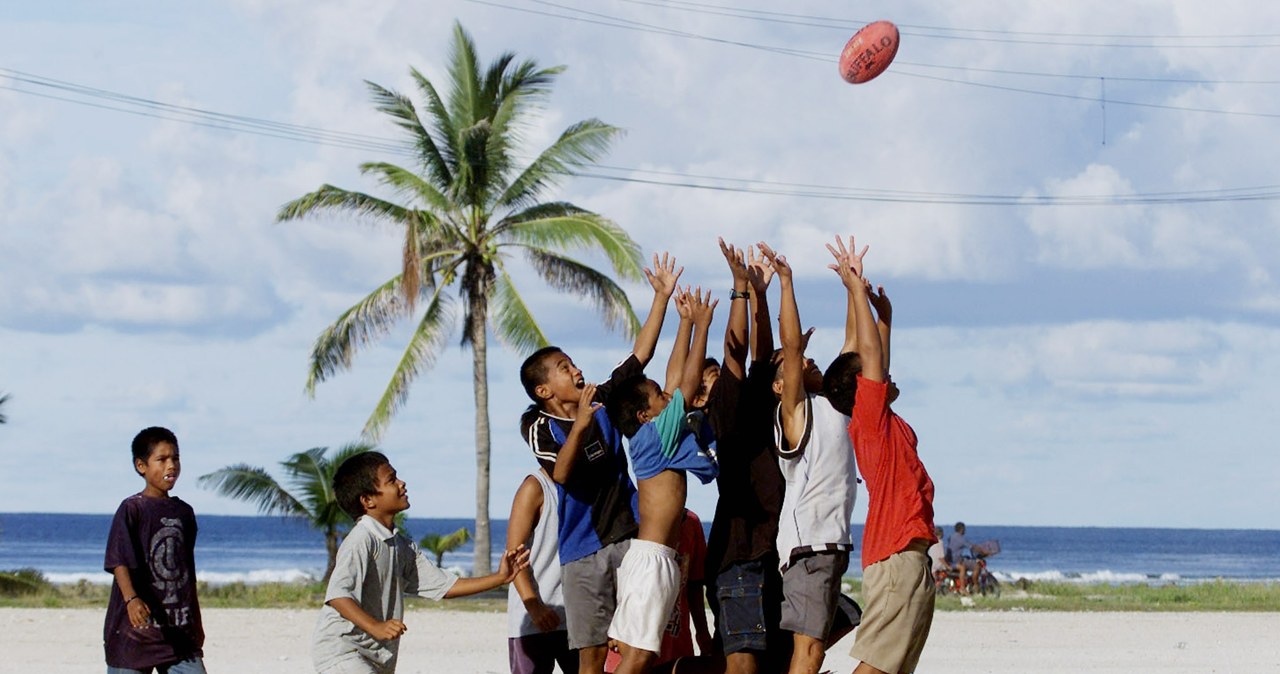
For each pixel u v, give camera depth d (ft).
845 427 27.78
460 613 82.02
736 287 28.58
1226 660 53.78
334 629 26.18
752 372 28.63
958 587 105.91
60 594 97.71
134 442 29.50
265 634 63.67
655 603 25.91
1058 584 123.34
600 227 100.27
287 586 98.17
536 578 29.22
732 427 27.81
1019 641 62.28
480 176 102.32
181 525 29.40
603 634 27.17
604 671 28.02
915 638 27.14
